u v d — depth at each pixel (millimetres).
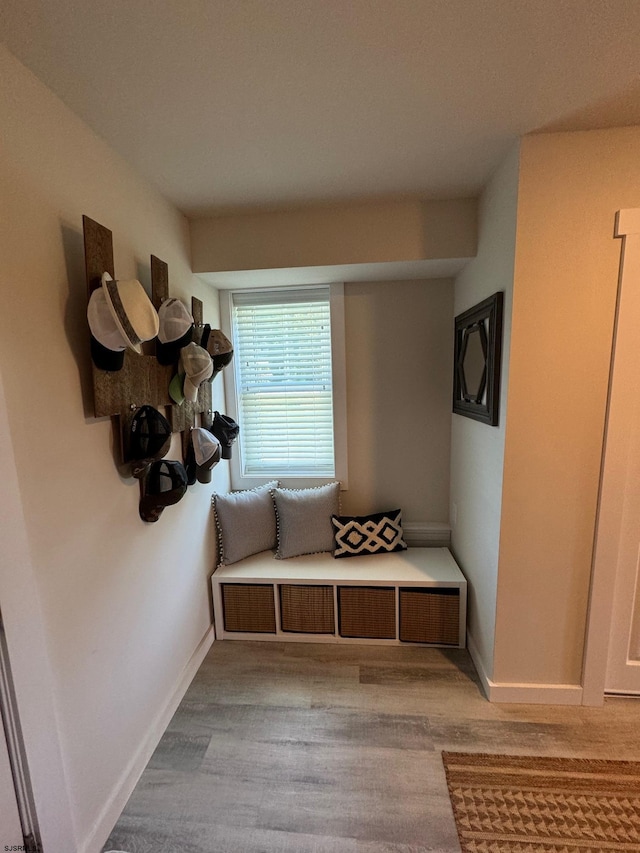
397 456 2656
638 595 1751
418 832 1338
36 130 1119
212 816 1402
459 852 1280
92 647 1312
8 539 1003
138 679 1573
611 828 1340
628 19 987
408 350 2559
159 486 1582
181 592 1961
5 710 1035
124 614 1488
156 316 1311
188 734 1724
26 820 1087
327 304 2598
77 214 1285
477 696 1892
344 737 1692
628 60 1134
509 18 985
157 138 1444
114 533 1435
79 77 1134
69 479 1218
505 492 1711
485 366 1859
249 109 1313
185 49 1053
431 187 1891
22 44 1013
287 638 2322
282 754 1621
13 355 1026
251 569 2363
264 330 2668
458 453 2422
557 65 1152
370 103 1307
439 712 1806
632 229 1496
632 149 1481
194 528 2127
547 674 1821
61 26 967
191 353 1756
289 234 2104
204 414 2205
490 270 1830
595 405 1622
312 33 1017
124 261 1561
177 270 2016
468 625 2221
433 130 1462
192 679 2037
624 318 1549
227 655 2217
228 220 2127
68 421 1216
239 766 1576
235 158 1596
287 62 1114
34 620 1076
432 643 2240
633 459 1646
